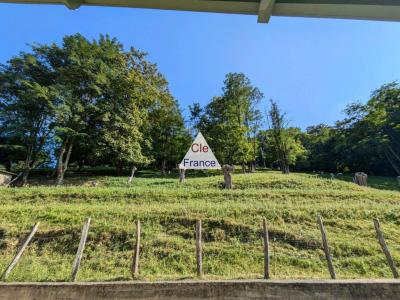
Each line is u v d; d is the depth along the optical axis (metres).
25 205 11.95
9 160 29.67
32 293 5.23
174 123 36.16
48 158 30.75
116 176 28.70
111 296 5.21
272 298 5.21
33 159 26.83
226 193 14.13
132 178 24.73
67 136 24.66
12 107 23.31
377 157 35.69
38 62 25.48
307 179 19.31
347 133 38.94
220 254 7.80
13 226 9.26
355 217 10.34
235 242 8.52
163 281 5.43
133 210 10.75
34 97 22.23
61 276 6.57
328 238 8.60
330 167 42.53
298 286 5.29
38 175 28.91
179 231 9.19
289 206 11.28
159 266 7.27
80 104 24.53
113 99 27.17
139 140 29.64
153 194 13.92
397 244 8.39
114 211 10.55
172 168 39.19
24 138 24.69
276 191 14.71
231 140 31.86
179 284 5.30
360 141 35.06
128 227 9.15
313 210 10.73
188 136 37.09
